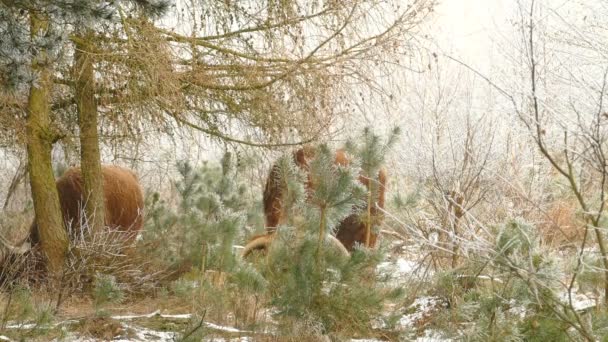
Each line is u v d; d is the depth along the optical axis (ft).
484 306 25.39
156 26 36.55
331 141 36.91
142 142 37.40
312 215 30.19
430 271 35.83
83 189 38.50
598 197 24.79
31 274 35.70
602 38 38.91
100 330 29.37
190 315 31.48
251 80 36.76
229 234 35.76
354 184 30.12
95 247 35.37
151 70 34.45
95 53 34.37
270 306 30.63
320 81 36.86
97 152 38.32
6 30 26.86
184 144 38.65
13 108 36.68
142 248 38.93
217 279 34.94
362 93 37.45
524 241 23.45
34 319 28.63
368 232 32.81
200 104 37.60
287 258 30.09
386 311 32.55
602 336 23.80
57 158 44.80
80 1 26.61
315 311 29.45
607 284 25.40
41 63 31.91
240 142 38.22
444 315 27.48
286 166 31.27
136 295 36.09
